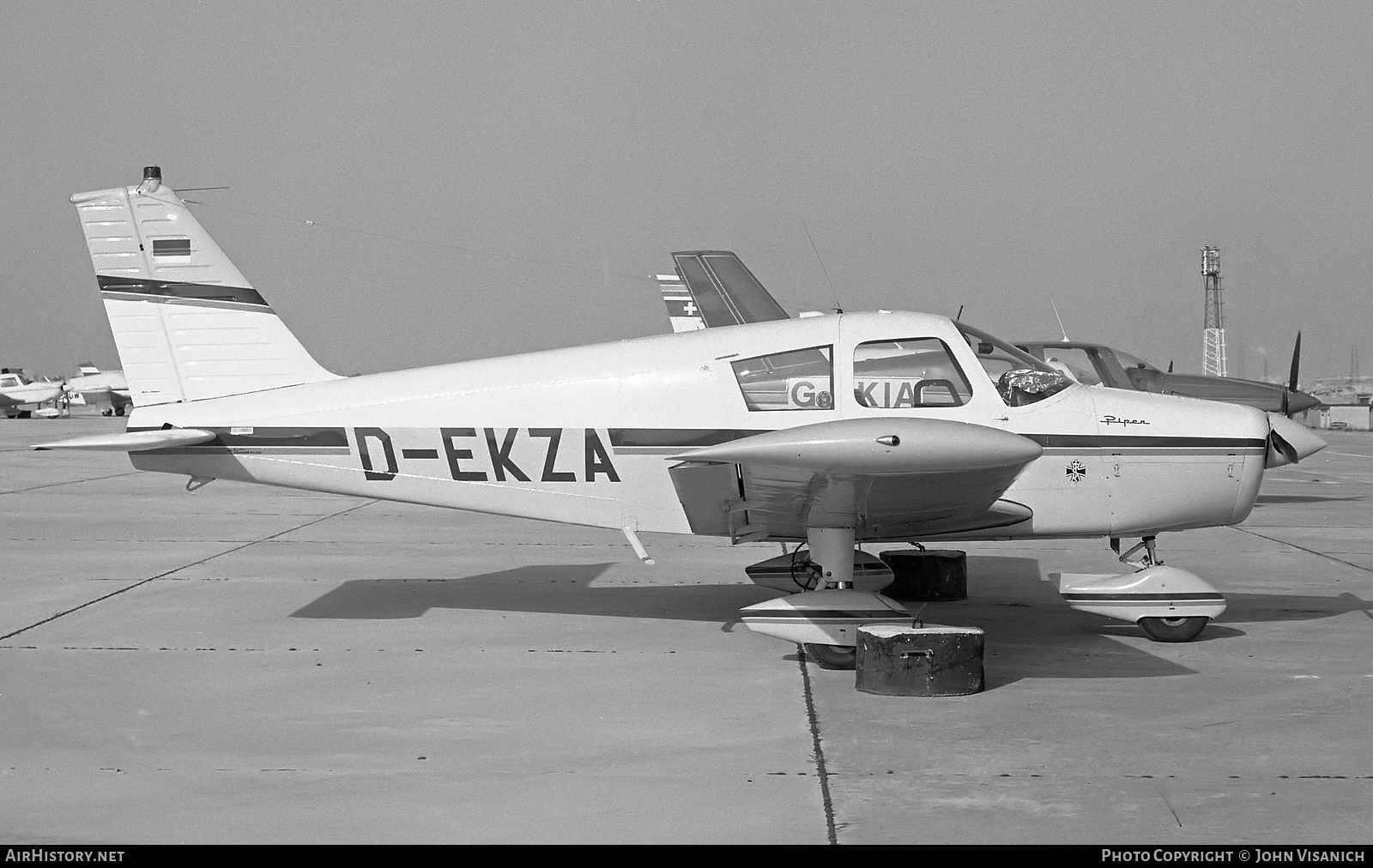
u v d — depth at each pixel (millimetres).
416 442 8844
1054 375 8672
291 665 7645
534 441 8703
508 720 6391
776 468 7090
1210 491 8523
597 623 9078
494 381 8844
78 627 8789
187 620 9078
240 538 14000
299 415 8992
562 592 10453
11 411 75125
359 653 7996
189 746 5918
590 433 8633
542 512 8820
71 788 5301
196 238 9391
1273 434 8789
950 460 6883
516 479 8773
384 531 14727
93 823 4891
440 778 5453
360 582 10875
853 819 4914
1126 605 8477
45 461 28516
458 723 6336
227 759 5719
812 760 5703
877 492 7551
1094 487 8516
